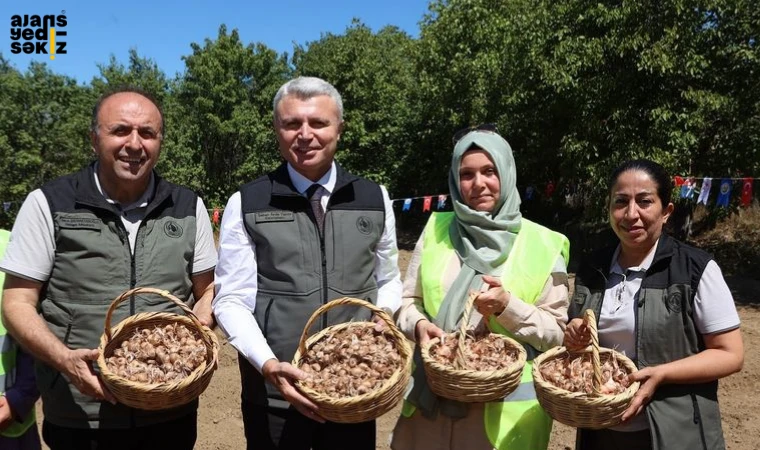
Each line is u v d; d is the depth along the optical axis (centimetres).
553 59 1216
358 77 2277
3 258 255
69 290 255
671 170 1105
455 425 294
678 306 255
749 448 470
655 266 264
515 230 303
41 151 2317
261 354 249
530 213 1948
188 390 234
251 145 2500
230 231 273
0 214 2169
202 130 2500
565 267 305
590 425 241
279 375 240
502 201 302
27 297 253
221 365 627
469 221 299
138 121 254
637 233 261
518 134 1634
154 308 265
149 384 225
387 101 2283
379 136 2242
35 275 252
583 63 1155
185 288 278
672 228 1375
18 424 276
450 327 292
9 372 272
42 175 2303
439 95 1848
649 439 260
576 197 1775
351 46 2314
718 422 256
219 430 496
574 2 1198
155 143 262
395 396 243
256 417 271
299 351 252
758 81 1138
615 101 1173
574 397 238
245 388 275
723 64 1162
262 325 268
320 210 276
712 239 1465
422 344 278
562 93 1244
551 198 1795
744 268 1258
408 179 2252
